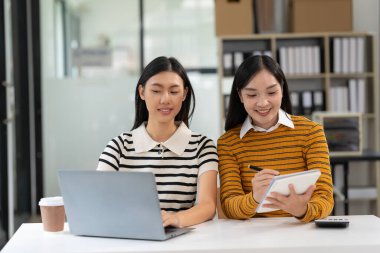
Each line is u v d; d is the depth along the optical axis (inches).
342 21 227.3
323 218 87.4
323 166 93.8
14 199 204.4
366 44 231.3
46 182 249.0
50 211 84.5
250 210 86.1
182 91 91.0
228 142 97.6
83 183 79.2
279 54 228.1
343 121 180.2
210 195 91.0
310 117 227.1
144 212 76.7
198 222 86.8
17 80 218.8
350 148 179.8
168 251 72.2
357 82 228.1
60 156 249.4
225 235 79.4
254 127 96.4
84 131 250.1
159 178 92.4
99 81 249.1
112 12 247.0
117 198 77.7
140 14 247.0
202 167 93.1
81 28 247.3
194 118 247.0
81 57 247.9
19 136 221.6
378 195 220.7
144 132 94.0
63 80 248.5
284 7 235.8
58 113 249.0
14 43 213.9
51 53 247.3
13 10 213.3
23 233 84.4
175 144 93.3
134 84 249.1
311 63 227.8
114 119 250.2
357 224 85.4
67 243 77.7
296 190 81.3
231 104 97.1
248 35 225.0
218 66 226.7
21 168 224.4
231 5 225.3
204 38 247.3
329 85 227.9
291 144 96.0
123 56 247.9
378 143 231.3
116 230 79.2
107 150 93.7
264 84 90.5
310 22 226.5
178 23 247.0
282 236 78.3
